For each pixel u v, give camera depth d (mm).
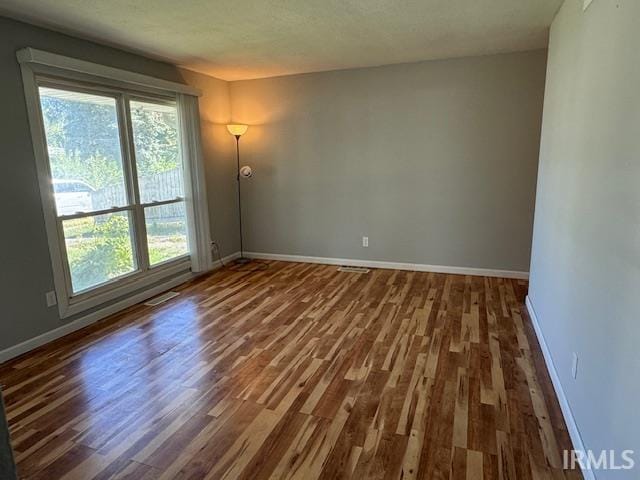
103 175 3660
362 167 5000
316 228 5375
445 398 2330
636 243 1326
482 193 4562
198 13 2834
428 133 4641
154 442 2016
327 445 1972
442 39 3625
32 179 3010
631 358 1338
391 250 5078
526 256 4520
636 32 1393
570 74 2400
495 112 4348
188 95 4484
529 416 2166
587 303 1857
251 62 4336
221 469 1832
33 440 2041
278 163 5371
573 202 2195
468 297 3986
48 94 3139
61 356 2916
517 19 3100
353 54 4109
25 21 2900
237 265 5367
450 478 1757
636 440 1272
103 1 2582
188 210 4648
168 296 4172
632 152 1390
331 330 3279
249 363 2773
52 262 3174
